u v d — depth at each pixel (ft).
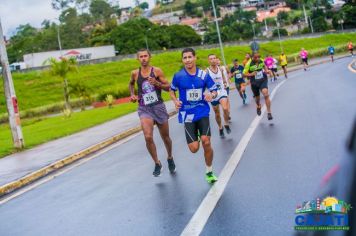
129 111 101.30
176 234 18.30
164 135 30.45
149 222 20.47
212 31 500.33
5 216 26.09
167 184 27.53
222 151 35.76
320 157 28.58
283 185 23.39
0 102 220.02
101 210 23.81
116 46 401.29
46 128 86.99
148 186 27.76
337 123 40.70
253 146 35.99
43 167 41.11
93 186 30.58
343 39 396.37
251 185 24.26
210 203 21.95
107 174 34.32
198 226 18.86
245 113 60.29
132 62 291.79
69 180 34.68
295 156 29.99
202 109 26.20
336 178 7.64
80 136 64.75
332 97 61.77
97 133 65.26
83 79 256.11
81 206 25.39
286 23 591.78
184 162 33.96
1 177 38.81
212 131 48.26
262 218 18.70
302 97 68.49
